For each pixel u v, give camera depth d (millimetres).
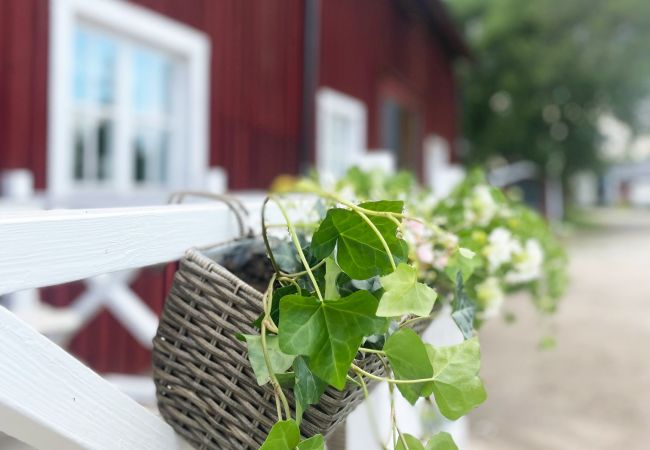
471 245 1069
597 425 3018
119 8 2883
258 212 956
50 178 2643
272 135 4547
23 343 528
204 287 675
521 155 19219
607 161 20531
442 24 8711
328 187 1482
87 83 2881
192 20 3486
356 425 1251
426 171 9484
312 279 604
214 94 3742
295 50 4969
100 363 3145
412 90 8453
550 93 18078
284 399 583
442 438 629
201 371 675
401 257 642
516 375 3834
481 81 18250
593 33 17047
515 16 17469
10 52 2482
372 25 6828
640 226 19641
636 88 17359
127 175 3104
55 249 555
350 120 6262
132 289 3154
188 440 707
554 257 1718
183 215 764
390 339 605
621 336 4840
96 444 602
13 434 548
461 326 804
